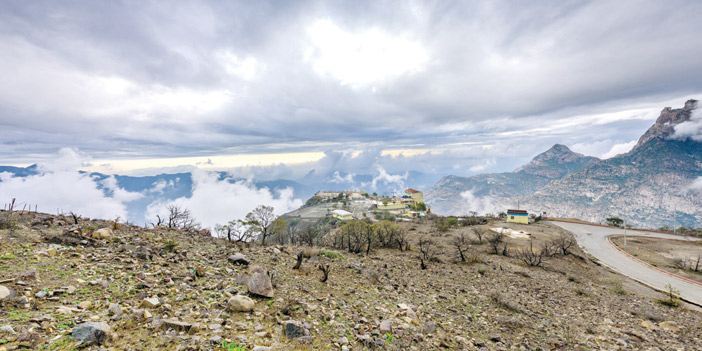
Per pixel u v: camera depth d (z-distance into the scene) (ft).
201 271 51.65
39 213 89.30
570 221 471.62
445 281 97.30
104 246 58.03
